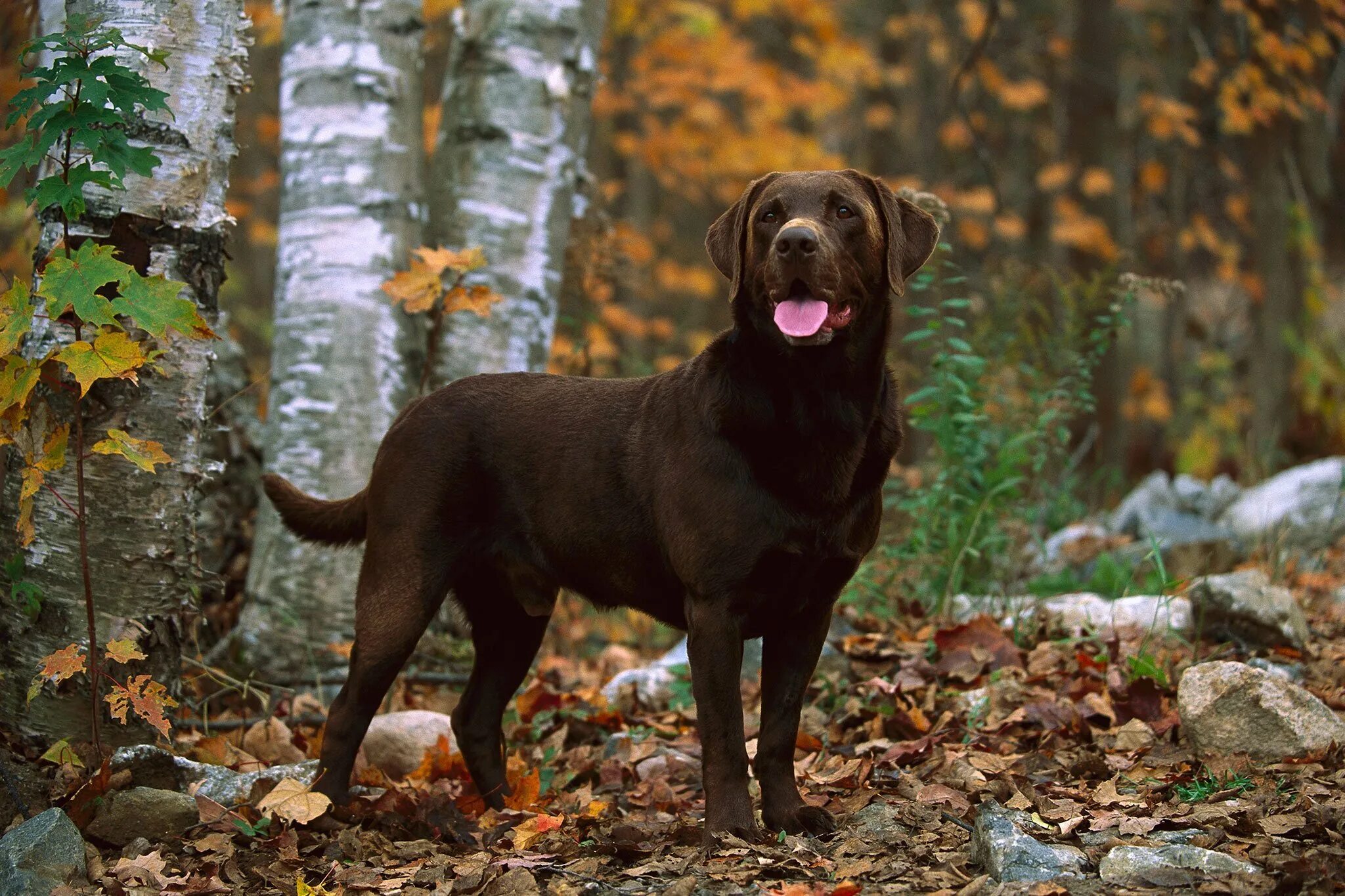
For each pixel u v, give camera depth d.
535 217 5.66
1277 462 9.08
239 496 5.80
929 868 2.94
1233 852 2.88
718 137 13.16
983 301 7.31
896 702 4.39
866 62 12.71
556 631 6.35
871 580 5.61
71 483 3.63
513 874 2.95
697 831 3.24
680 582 3.35
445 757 4.10
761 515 3.16
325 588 5.02
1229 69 11.14
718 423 3.21
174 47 3.73
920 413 5.60
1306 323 9.95
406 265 5.36
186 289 3.75
